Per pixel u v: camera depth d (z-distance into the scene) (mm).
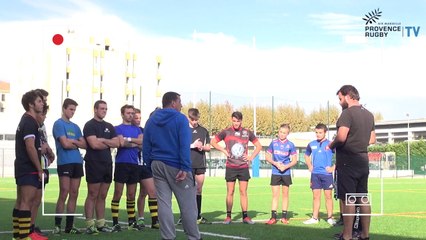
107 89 72438
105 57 72250
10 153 46031
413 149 64688
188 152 6691
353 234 8258
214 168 43656
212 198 18250
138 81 76812
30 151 7418
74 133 9156
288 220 11391
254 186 26484
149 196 9594
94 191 9031
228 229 9641
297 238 8508
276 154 10938
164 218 6777
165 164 6734
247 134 10969
